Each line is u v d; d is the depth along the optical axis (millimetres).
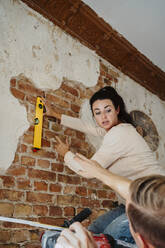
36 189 1997
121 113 1969
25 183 1937
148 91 4031
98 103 1899
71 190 2283
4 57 2090
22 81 2174
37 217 1928
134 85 3730
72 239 590
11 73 2105
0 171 1812
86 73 2904
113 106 1896
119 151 1550
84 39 2984
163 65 3887
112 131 1629
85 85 2826
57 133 2342
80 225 630
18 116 2045
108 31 3072
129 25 3074
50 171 2158
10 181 1846
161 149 3777
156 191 447
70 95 2592
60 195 2168
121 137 1565
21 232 1792
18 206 1836
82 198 2354
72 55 2793
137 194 470
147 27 3133
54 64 2529
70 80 2658
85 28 2912
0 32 2125
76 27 2848
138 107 3631
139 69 3713
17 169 1918
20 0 2406
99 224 1529
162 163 3691
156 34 3260
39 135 2111
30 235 1834
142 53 3564
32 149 2066
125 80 3566
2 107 1956
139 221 442
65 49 2725
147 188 463
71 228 637
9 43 2162
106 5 2760
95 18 2875
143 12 2891
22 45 2270
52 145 2260
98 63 3158
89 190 2457
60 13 2654
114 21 2992
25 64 2242
